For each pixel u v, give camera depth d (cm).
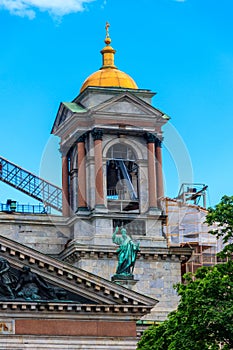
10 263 13200
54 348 13162
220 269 11619
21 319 13138
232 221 11694
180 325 11462
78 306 13225
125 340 13350
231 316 11194
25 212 14900
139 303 13388
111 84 15038
